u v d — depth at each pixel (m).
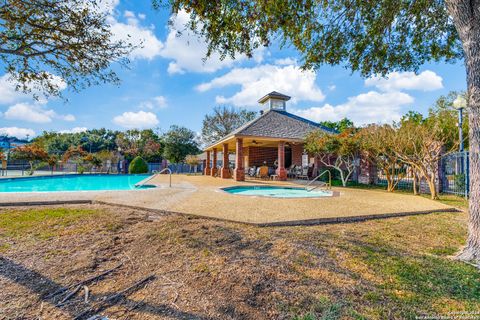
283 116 21.72
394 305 2.58
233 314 2.45
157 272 3.29
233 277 3.12
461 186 10.91
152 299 2.71
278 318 2.39
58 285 2.97
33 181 19.05
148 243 4.26
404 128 11.24
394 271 3.31
